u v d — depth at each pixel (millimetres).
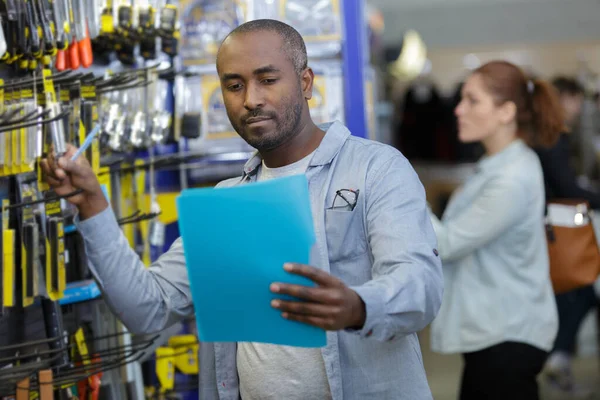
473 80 3953
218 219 1864
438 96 14281
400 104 15531
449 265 3885
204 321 1951
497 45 15625
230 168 4621
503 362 3682
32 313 2807
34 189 2686
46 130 2521
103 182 3184
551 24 15445
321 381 2311
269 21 2289
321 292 1810
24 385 2256
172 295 2379
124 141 3275
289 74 2240
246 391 2434
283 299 1850
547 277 3799
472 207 3785
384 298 1910
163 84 3605
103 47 3326
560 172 4410
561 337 5938
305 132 2383
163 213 3973
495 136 3924
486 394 3738
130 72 3129
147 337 3318
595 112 8945
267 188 1838
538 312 3740
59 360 2705
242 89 2242
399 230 2178
